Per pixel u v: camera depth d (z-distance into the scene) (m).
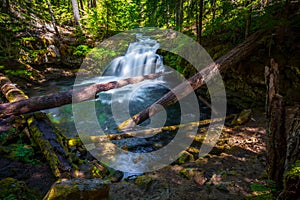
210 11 13.95
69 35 15.75
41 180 3.82
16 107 4.85
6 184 3.35
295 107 6.06
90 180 2.94
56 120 7.11
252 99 8.00
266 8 8.34
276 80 2.42
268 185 2.39
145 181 4.07
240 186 3.80
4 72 10.79
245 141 5.49
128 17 16.08
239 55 7.39
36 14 16.05
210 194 3.67
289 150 2.21
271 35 7.62
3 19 12.69
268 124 2.44
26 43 12.66
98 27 15.55
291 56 7.20
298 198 1.69
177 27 13.00
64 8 18.56
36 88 10.87
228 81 9.14
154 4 13.66
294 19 7.82
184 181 4.10
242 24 9.37
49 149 4.42
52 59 13.22
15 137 5.01
